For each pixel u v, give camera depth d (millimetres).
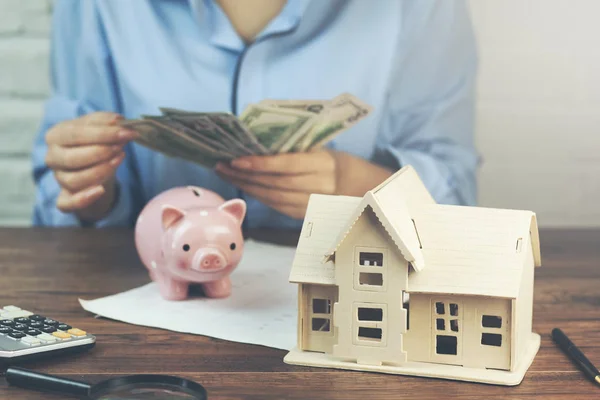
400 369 680
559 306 923
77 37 1519
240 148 1085
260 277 1025
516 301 663
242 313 872
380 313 744
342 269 682
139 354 740
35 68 1546
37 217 1526
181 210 886
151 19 1490
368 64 1501
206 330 810
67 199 1325
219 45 1487
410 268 676
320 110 1008
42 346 700
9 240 1299
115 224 1500
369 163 1438
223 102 1502
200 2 1474
